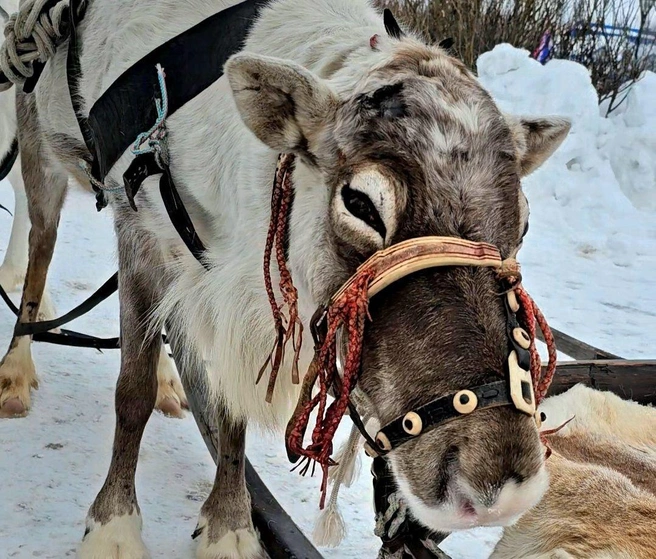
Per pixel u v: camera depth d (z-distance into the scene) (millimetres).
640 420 2959
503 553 2619
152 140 2889
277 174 2432
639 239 8969
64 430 3908
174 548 3131
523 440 1903
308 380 2287
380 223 2076
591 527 2482
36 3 3521
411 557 2451
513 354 1970
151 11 3166
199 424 3215
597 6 12266
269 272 2473
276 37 2807
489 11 11727
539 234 8945
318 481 3746
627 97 11289
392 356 2039
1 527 3098
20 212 5605
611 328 6469
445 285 2014
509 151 2172
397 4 11070
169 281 3119
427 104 2168
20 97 4051
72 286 6039
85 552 2963
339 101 2295
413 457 1977
